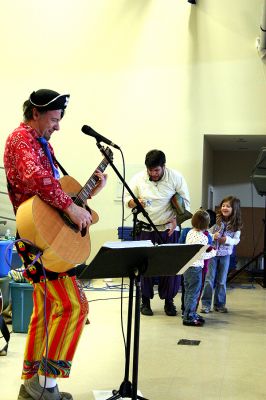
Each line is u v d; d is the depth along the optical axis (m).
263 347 4.48
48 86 8.31
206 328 5.12
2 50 8.36
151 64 8.18
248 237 10.16
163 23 8.16
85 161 8.23
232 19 8.05
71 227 2.77
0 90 8.37
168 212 5.42
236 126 8.06
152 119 8.17
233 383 3.53
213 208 10.32
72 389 3.33
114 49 8.23
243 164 10.34
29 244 2.73
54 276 2.79
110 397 3.02
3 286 4.93
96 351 4.22
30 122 2.84
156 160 5.25
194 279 5.20
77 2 8.28
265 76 8.01
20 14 8.34
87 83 8.26
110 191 8.18
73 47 8.29
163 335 4.78
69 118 8.27
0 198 8.26
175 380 3.55
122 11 8.23
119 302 6.24
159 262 2.76
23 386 2.89
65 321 2.77
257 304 6.61
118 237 7.45
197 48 8.12
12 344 4.23
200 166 8.10
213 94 8.09
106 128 8.23
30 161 2.68
